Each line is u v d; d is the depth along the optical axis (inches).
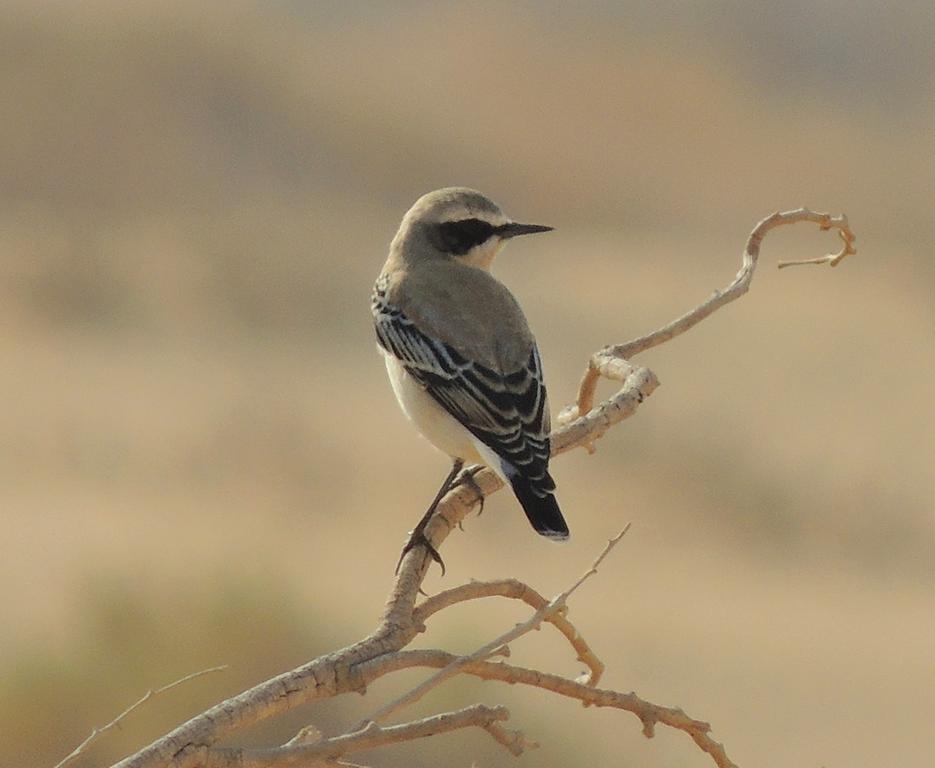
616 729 558.3
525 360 295.1
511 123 1907.0
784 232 1732.3
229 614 574.6
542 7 2260.1
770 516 816.3
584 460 892.0
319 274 1402.6
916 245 1614.2
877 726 587.8
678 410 1007.6
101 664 549.0
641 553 768.9
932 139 2017.7
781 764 555.5
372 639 183.5
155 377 1083.9
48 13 1784.0
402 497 840.3
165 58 1801.2
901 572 769.6
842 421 1018.7
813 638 674.2
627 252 1633.9
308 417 984.3
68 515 774.5
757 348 1220.5
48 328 1210.0
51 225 1535.4
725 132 1942.7
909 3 2375.7
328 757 163.8
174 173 1706.4
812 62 2247.8
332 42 2068.2
